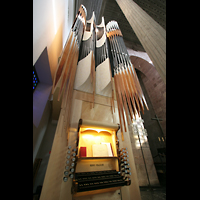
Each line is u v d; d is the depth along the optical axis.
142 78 7.55
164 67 1.54
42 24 1.84
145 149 4.21
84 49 3.99
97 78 3.62
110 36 5.56
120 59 4.36
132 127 4.46
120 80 3.59
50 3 2.12
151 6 5.19
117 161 2.41
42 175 3.47
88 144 2.41
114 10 6.23
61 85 1.99
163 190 3.42
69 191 1.86
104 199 2.05
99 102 3.19
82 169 2.07
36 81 3.09
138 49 7.30
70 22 5.29
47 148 3.93
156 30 1.93
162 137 5.29
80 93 3.04
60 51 3.90
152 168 3.93
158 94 6.20
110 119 3.05
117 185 1.96
